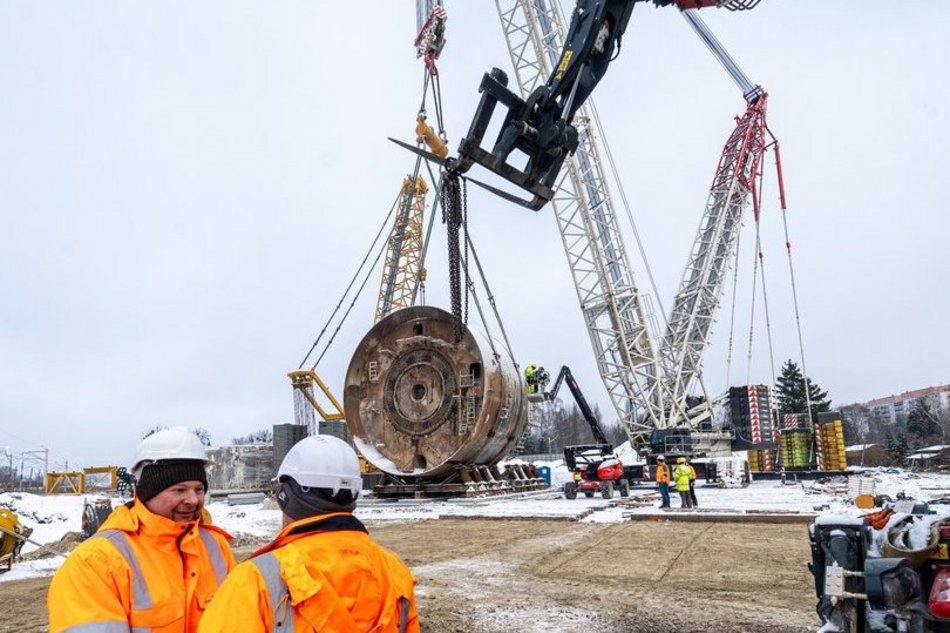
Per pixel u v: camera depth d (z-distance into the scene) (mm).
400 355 29125
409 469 28125
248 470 52250
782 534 14484
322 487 2455
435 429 27828
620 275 46906
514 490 29391
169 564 3117
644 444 47562
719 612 8133
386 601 2420
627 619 7898
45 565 13469
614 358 47594
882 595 4633
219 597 2270
